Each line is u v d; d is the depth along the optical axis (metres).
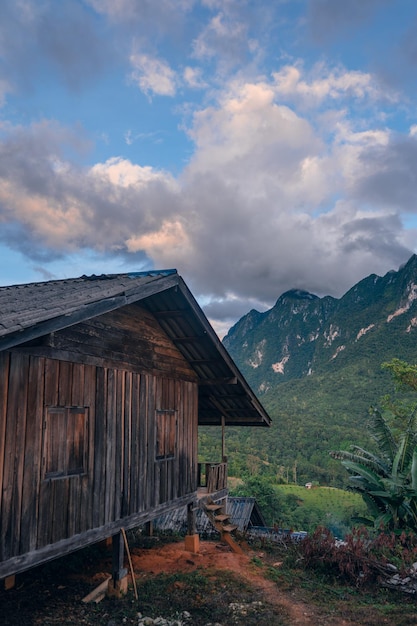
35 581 9.27
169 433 10.95
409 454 14.38
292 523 40.81
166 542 13.16
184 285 9.71
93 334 8.40
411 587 9.41
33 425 6.81
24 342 5.91
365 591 9.49
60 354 7.46
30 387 6.80
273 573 10.25
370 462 14.98
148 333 10.30
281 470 79.25
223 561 10.73
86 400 8.04
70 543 7.38
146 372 10.05
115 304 7.49
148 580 9.37
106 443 8.50
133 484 9.26
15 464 6.43
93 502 8.02
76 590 8.84
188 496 11.53
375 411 16.62
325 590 9.48
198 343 11.23
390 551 11.35
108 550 11.62
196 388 12.43
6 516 6.22
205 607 8.17
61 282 10.29
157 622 7.48
